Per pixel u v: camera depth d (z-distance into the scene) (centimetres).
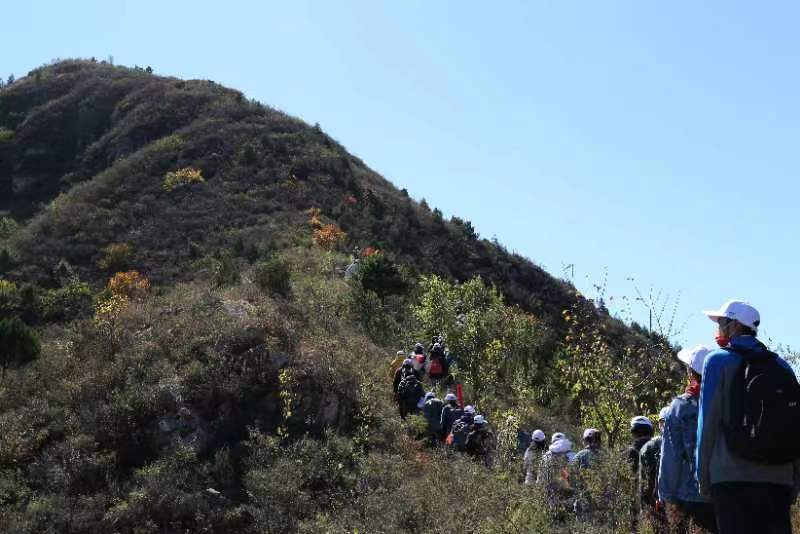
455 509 674
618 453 633
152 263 3716
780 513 393
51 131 6091
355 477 935
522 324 1945
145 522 847
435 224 4966
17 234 4162
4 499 863
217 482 931
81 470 912
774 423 377
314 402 1084
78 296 3108
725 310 430
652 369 1038
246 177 4762
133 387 1024
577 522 584
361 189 4969
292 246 3616
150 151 5047
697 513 508
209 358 1095
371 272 2305
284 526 846
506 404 1564
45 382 1108
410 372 1352
